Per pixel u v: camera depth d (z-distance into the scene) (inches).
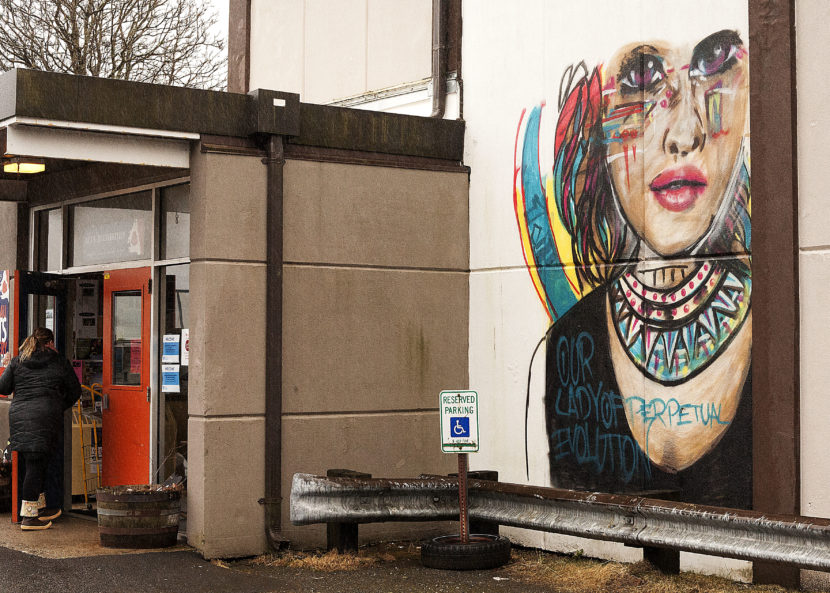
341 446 344.2
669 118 306.7
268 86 471.5
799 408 267.0
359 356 349.4
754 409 275.6
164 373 366.3
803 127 269.4
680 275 301.6
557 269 339.9
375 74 417.7
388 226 357.4
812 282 265.7
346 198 349.7
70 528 368.8
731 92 289.3
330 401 343.3
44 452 362.6
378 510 310.7
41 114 300.5
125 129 313.3
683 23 303.4
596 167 327.9
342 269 347.9
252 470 326.0
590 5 331.6
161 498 331.0
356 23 428.1
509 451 354.0
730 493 285.4
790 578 266.5
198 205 326.0
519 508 304.2
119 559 313.4
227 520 320.5
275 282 330.6
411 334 359.9
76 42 853.8
